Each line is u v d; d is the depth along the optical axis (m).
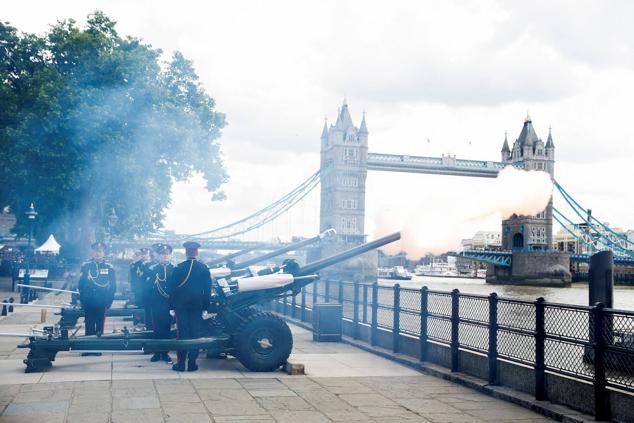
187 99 49.38
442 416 7.93
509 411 8.32
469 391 9.57
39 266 50.56
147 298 13.68
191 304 10.70
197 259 10.97
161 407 7.91
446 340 11.14
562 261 130.75
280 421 7.42
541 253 130.25
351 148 165.12
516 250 137.38
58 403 8.01
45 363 10.28
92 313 12.98
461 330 10.72
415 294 12.27
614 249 129.25
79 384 9.24
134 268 16.17
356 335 15.19
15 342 13.89
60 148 40.94
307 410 8.03
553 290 116.81
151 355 12.37
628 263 122.06
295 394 8.99
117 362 11.41
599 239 131.38
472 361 10.34
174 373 10.40
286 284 11.56
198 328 10.82
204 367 11.14
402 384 10.02
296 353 13.36
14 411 7.55
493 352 9.71
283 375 10.54
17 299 30.09
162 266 11.41
